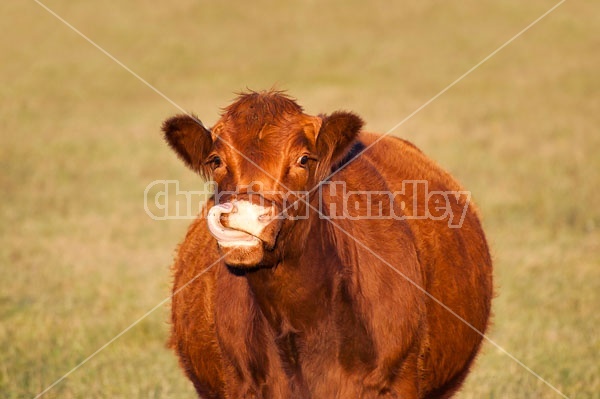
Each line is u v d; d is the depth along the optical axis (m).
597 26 52.94
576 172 24.62
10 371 11.91
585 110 35.12
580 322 13.46
